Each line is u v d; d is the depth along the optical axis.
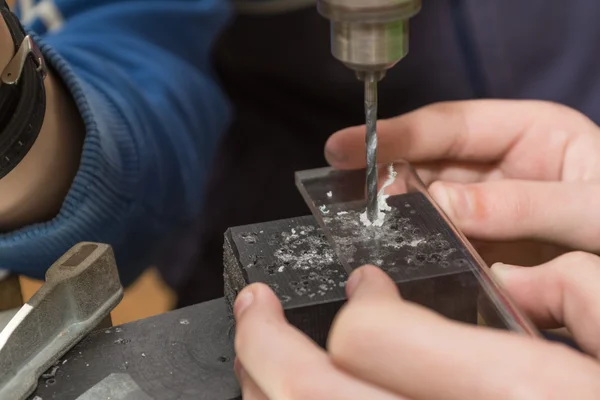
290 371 0.33
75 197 0.47
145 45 0.61
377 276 0.36
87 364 0.39
